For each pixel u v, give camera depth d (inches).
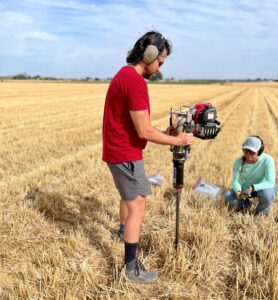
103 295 135.3
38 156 344.8
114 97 132.6
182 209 212.7
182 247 163.5
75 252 162.9
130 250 144.2
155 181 257.3
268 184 201.6
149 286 144.4
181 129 143.9
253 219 203.9
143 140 138.5
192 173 295.3
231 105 1062.4
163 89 2169.0
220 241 179.5
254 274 149.9
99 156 350.9
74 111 770.8
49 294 133.6
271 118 730.8
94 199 232.5
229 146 426.0
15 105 888.9
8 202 221.5
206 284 145.7
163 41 132.4
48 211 210.2
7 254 160.4
